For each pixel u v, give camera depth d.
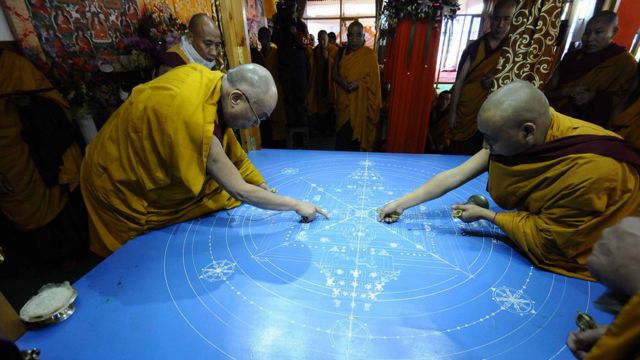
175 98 1.11
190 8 3.05
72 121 2.02
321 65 4.75
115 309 0.91
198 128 1.09
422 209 1.42
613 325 0.43
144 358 0.77
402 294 0.95
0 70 1.64
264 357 0.77
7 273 2.07
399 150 2.72
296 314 0.89
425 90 2.46
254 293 0.96
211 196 1.43
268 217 1.40
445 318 0.86
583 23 2.34
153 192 1.31
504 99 0.93
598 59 1.99
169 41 2.39
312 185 1.66
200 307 0.92
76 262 2.17
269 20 6.08
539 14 1.61
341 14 6.87
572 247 0.97
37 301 0.88
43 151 1.83
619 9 2.17
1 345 0.47
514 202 1.16
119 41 2.29
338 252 1.14
